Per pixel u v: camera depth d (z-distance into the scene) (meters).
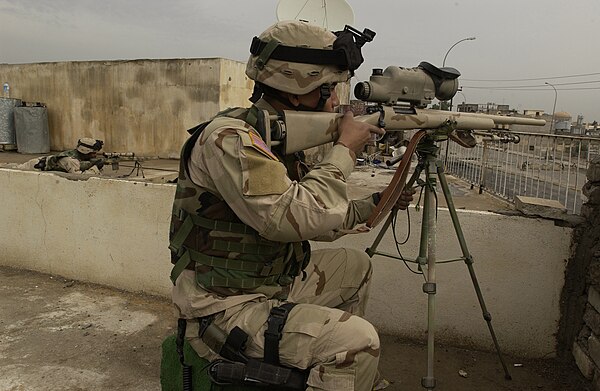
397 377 2.81
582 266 2.80
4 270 4.35
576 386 2.73
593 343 2.57
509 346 3.05
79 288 4.00
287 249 1.87
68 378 2.77
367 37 1.91
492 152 7.30
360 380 1.64
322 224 1.66
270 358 1.67
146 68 12.73
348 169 1.78
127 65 12.91
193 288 1.78
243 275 1.77
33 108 13.59
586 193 2.85
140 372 2.85
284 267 1.89
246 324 1.71
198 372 1.82
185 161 1.79
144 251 3.82
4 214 4.33
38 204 4.16
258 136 1.72
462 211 3.03
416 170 2.48
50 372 2.82
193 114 12.45
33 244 4.27
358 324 1.67
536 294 2.96
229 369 1.67
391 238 3.16
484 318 2.77
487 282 3.02
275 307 1.73
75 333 3.29
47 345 3.13
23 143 13.81
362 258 2.30
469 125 2.36
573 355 2.85
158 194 3.68
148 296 3.86
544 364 2.96
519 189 5.31
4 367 2.87
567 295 2.90
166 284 3.80
